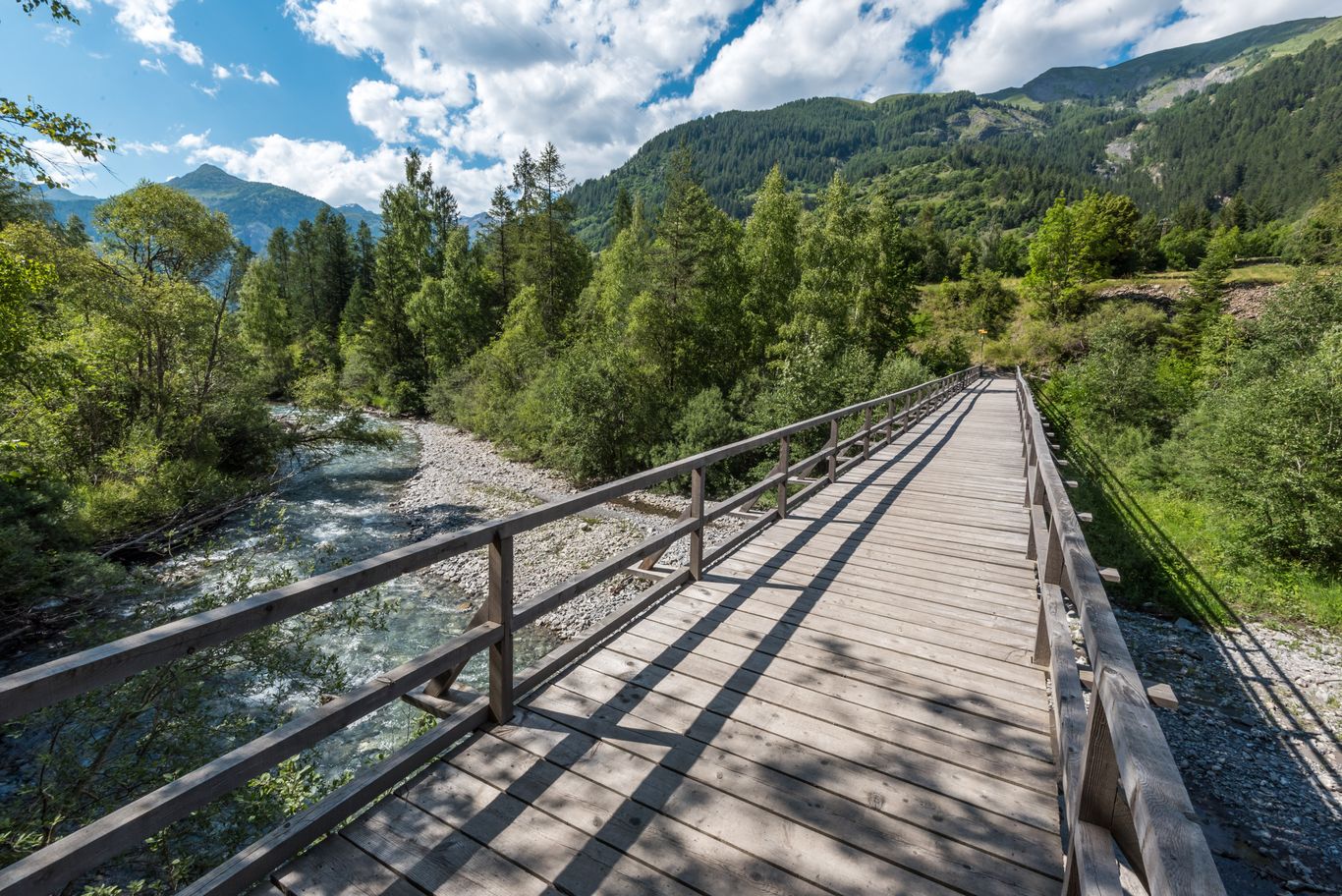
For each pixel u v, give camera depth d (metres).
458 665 2.57
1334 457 11.62
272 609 1.83
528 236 36.72
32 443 10.81
